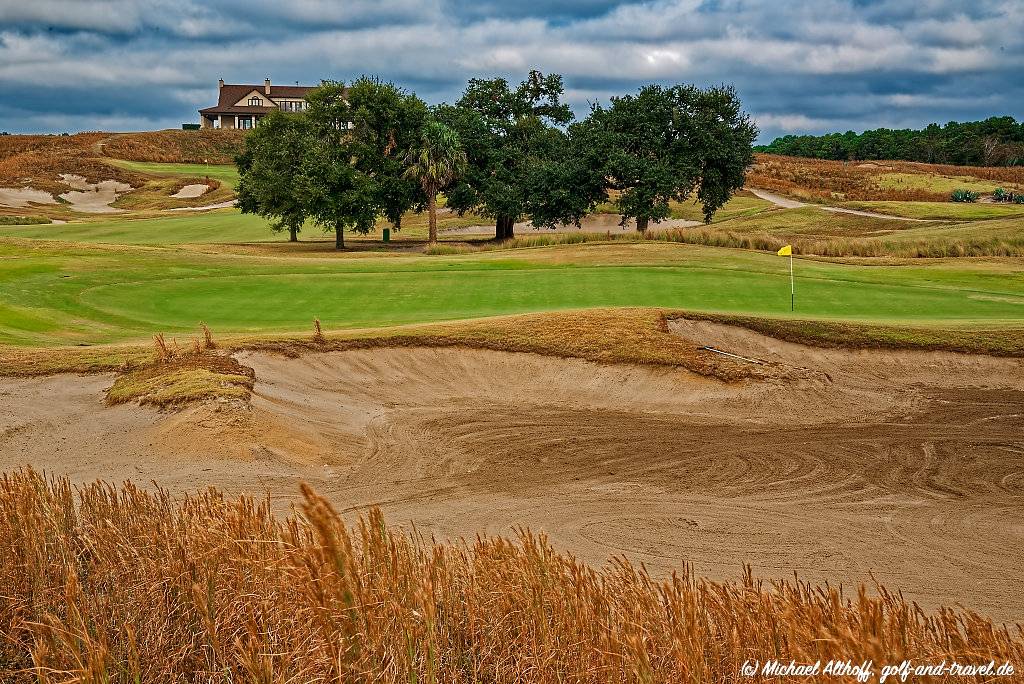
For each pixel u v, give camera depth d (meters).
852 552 10.13
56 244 33.38
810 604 5.63
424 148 53.06
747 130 59.97
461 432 14.33
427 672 5.30
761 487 12.19
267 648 5.39
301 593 5.18
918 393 16.44
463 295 24.38
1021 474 12.62
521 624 5.73
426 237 60.53
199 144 106.19
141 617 5.92
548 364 17.09
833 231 60.94
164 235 59.31
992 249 38.44
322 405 14.99
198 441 12.38
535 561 6.11
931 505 11.56
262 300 24.23
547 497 11.77
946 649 5.48
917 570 9.67
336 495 11.71
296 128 55.09
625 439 14.11
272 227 56.50
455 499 11.66
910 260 33.28
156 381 14.04
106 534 6.68
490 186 54.12
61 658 5.45
